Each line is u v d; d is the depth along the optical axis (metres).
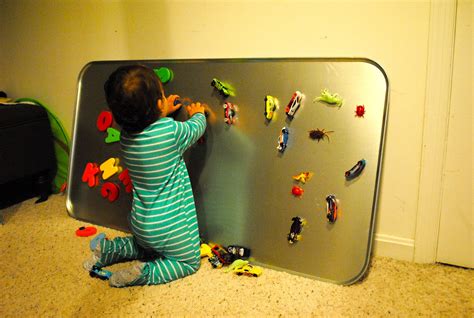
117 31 1.36
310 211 1.07
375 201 1.00
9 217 1.47
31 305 1.00
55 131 1.64
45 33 1.54
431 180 1.04
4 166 1.45
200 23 1.20
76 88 1.47
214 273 1.10
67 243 1.28
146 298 1.01
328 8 1.02
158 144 1.00
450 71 0.95
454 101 0.97
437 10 0.92
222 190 1.18
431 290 1.00
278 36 1.10
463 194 1.03
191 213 1.11
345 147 1.01
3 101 1.64
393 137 1.05
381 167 1.01
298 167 1.07
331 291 1.01
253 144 1.12
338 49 1.04
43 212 1.52
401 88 1.01
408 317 0.92
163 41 1.28
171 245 1.05
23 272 1.13
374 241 1.15
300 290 1.02
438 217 1.06
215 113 1.17
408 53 0.98
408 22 0.96
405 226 1.11
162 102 1.04
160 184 1.04
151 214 1.05
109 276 1.08
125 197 1.36
